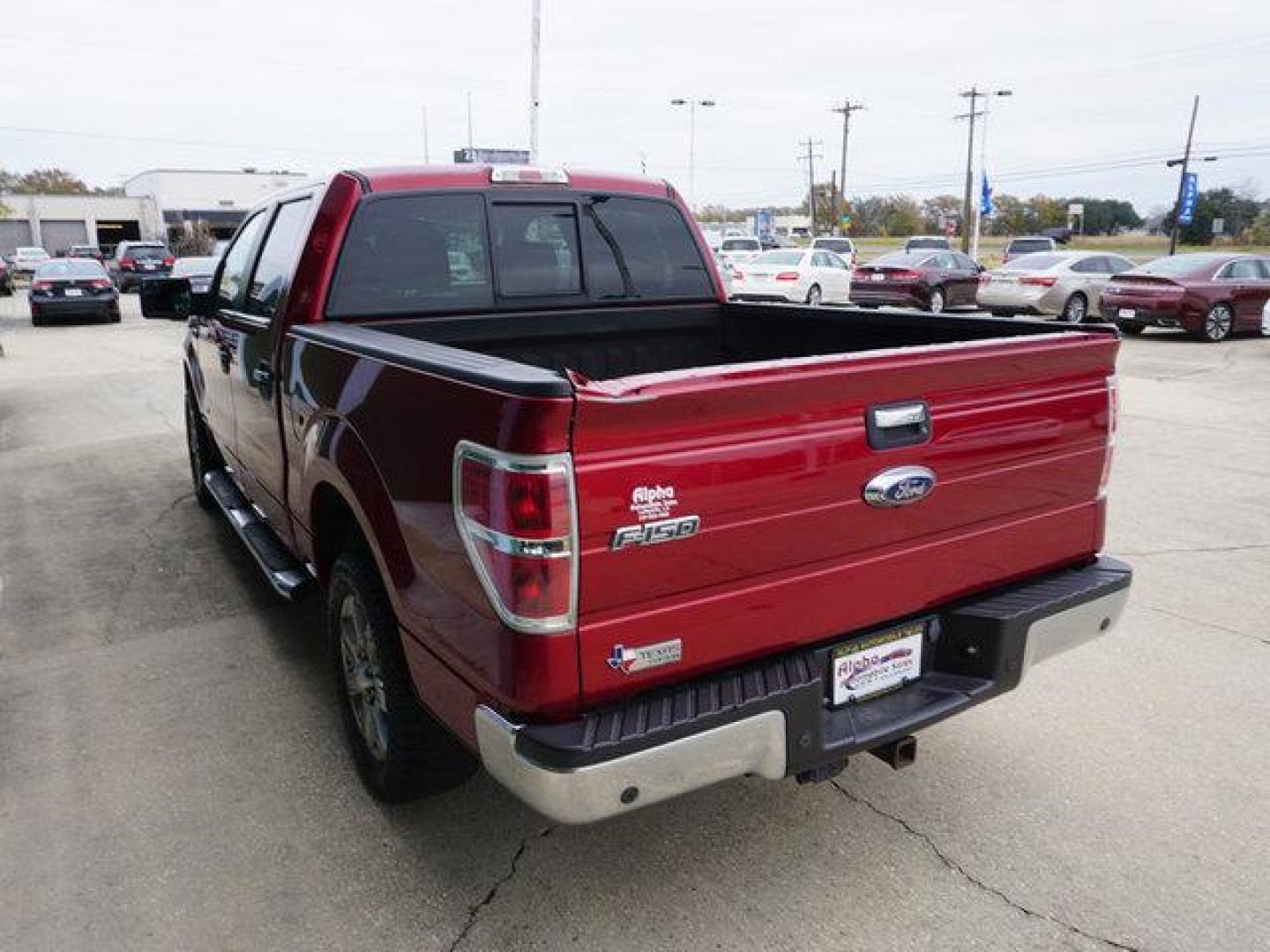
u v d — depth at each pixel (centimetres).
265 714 380
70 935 261
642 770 217
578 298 418
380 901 274
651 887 279
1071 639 292
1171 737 361
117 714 381
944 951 254
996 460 273
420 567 246
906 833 304
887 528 254
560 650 211
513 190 396
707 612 228
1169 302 1688
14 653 436
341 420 291
